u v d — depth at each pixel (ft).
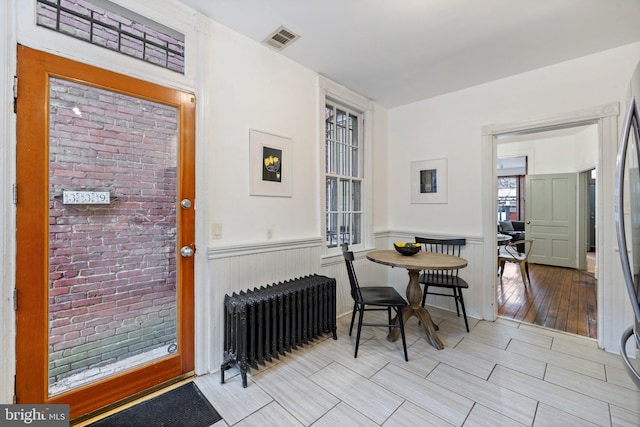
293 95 8.42
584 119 8.00
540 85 8.71
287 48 7.72
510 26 6.70
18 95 4.40
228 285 6.84
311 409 5.33
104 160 5.26
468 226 10.24
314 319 7.70
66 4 4.85
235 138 7.02
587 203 16.90
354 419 5.08
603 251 7.60
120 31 5.40
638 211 3.49
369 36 7.14
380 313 10.44
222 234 6.78
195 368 6.39
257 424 4.96
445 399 5.61
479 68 8.77
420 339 8.24
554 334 8.57
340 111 10.69
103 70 5.19
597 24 6.58
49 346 4.75
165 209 6.03
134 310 5.66
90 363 5.18
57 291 4.82
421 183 11.50
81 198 5.03
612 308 7.43
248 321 6.24
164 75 5.90
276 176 7.95
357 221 11.43
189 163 6.26
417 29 6.84
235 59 7.00
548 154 18.28
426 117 11.34
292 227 8.42
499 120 9.51
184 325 6.24
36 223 4.59
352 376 6.39
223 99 6.78
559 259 17.89
